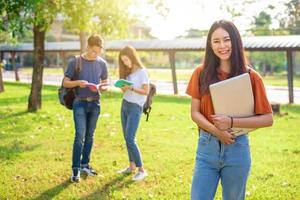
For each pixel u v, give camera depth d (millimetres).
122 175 6301
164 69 58562
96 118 6113
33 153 7617
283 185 5953
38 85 13617
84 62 5957
